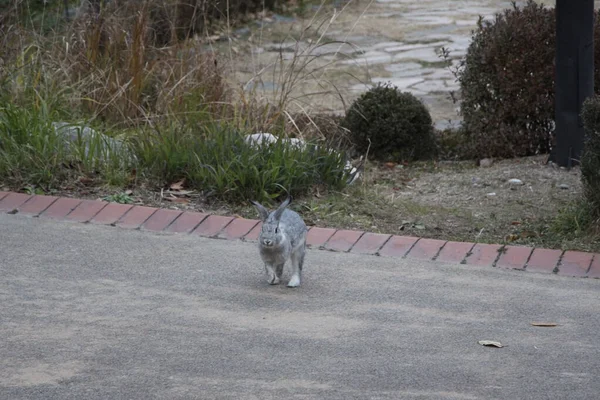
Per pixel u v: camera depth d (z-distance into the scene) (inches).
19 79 534.0
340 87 776.3
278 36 1009.5
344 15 1139.9
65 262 362.0
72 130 491.2
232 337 297.3
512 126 543.8
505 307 327.9
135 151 473.1
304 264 370.0
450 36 1017.5
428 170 530.0
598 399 256.7
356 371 273.3
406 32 1042.7
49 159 458.3
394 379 268.4
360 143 564.7
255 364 277.3
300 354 285.0
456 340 298.0
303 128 559.8
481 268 369.4
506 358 284.0
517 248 385.4
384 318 315.9
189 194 445.7
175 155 456.8
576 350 290.7
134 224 407.5
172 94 556.1
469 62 550.6
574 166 499.5
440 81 812.6
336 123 580.4
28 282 340.2
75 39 600.7
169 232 402.0
